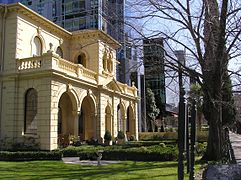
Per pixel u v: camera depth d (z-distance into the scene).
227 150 16.14
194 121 7.15
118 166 13.93
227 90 16.97
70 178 10.38
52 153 17.31
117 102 31.30
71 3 32.03
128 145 24.98
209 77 14.74
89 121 28.09
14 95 21.89
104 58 31.47
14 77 21.88
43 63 21.38
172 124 61.78
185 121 6.20
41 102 20.94
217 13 14.22
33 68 21.52
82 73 25.22
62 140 23.84
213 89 15.07
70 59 30.56
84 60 30.47
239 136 53.31
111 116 29.86
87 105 28.17
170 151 16.67
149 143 28.44
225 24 14.09
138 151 16.91
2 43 22.88
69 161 16.69
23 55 23.47
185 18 14.56
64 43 29.83
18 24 23.08
